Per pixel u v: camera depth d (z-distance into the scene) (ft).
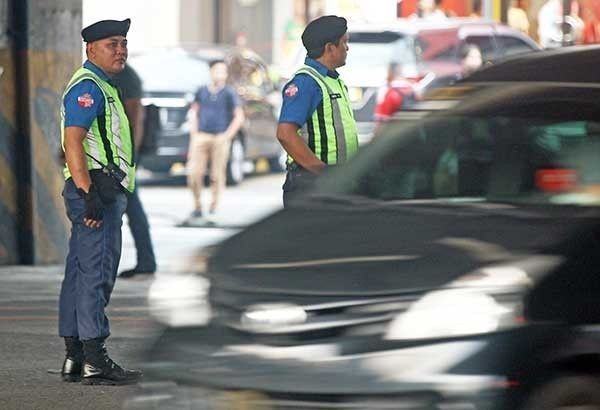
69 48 152.25
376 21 229.86
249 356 62.59
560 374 59.41
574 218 63.87
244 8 355.15
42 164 151.02
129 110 135.74
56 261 152.97
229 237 71.41
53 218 152.46
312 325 61.72
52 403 88.02
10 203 150.71
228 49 251.60
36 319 119.14
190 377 64.08
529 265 60.44
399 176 73.15
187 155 230.27
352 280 62.64
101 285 91.97
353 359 60.34
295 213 71.82
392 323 60.34
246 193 231.30
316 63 95.61
